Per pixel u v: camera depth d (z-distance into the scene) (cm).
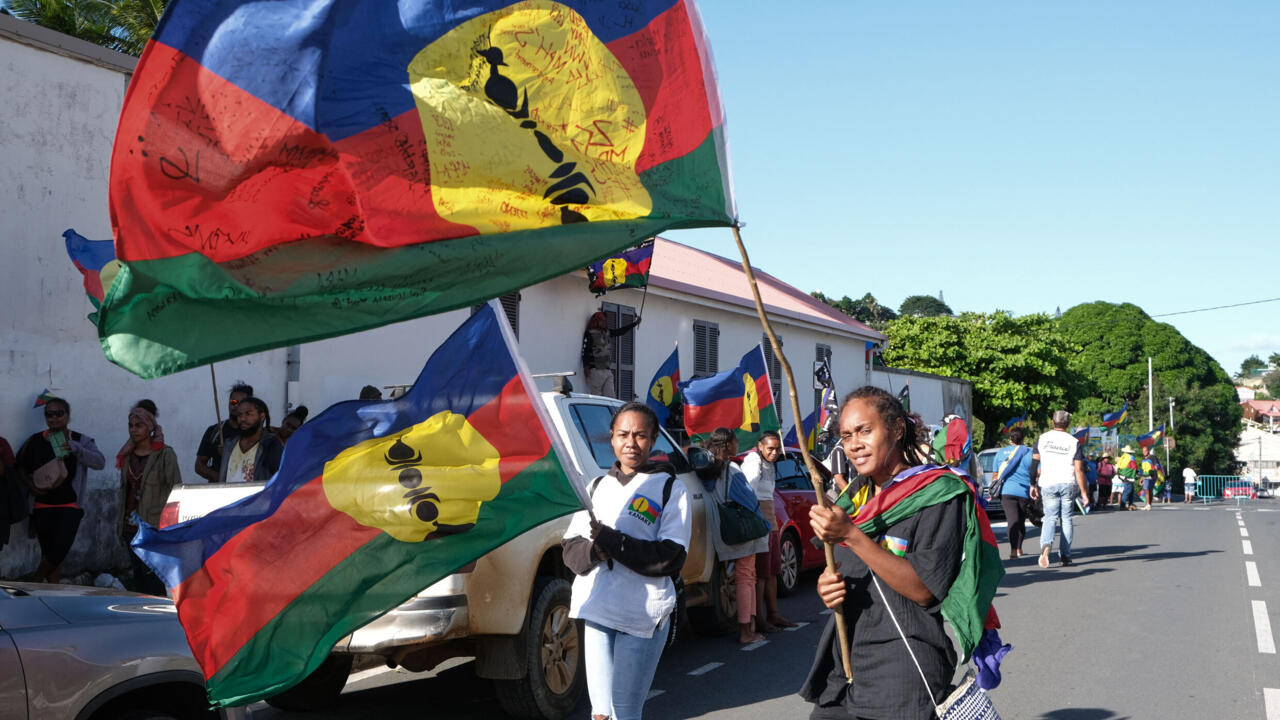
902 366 3753
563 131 308
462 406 399
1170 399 6269
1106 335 6562
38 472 840
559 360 1538
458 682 711
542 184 302
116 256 244
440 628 531
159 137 247
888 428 307
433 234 282
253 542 368
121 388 980
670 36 331
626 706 408
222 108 255
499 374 404
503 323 405
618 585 408
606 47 318
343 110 271
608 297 1659
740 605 829
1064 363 3912
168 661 385
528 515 397
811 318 2345
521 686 577
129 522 831
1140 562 1321
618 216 312
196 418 1047
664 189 322
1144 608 967
